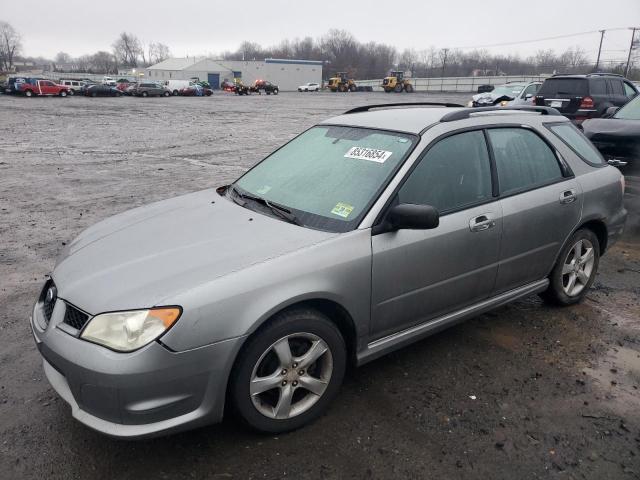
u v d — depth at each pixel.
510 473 2.62
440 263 3.30
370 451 2.76
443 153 3.44
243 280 2.60
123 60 157.88
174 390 2.46
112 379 2.37
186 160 12.79
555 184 4.02
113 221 3.55
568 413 3.09
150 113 29.50
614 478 2.60
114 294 2.55
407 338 3.32
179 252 2.84
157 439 2.82
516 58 113.81
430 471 2.63
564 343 3.90
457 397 3.22
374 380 3.39
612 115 9.08
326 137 3.88
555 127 4.28
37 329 2.79
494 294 3.81
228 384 2.66
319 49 132.88
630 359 3.71
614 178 4.52
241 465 2.65
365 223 3.02
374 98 53.56
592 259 4.52
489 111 3.89
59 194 8.83
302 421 2.91
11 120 23.83
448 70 115.19
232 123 23.50
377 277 3.02
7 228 6.75
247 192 3.66
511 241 3.70
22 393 3.22
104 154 13.77
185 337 2.44
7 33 129.62
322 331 2.86
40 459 2.67
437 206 3.32
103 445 2.77
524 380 3.42
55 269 3.04
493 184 3.64
